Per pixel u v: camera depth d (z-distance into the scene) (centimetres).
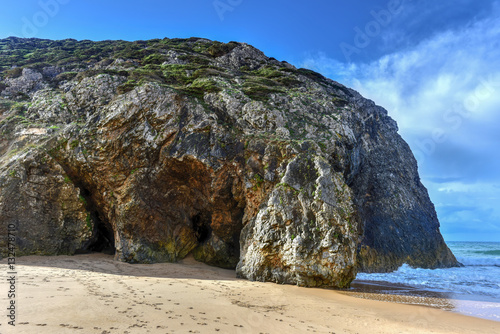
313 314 1109
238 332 828
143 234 1909
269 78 2919
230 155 1931
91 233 1967
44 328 702
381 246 2500
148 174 1950
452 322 1127
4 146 2069
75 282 1209
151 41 3916
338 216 1614
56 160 1944
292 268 1575
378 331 973
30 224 1795
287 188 1712
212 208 1975
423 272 2378
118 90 2192
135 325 785
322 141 1995
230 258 2048
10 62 3139
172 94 2075
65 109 2223
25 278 1212
